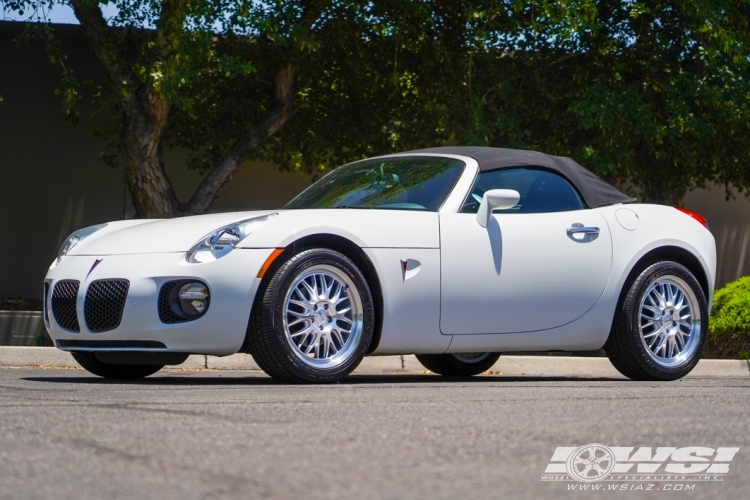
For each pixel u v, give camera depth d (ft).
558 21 39.22
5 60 48.65
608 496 8.20
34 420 11.87
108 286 18.28
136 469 8.87
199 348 17.84
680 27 44.52
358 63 44.37
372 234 19.06
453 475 8.82
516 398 15.23
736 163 48.73
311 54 42.83
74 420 11.90
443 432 11.23
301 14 42.14
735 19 45.83
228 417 12.32
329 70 44.75
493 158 21.45
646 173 48.62
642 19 44.98
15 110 48.80
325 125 46.78
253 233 18.19
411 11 41.91
